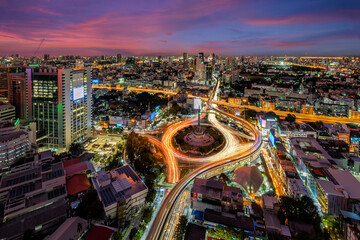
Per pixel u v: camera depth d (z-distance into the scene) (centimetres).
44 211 13550
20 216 13250
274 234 12244
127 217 14538
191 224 13262
